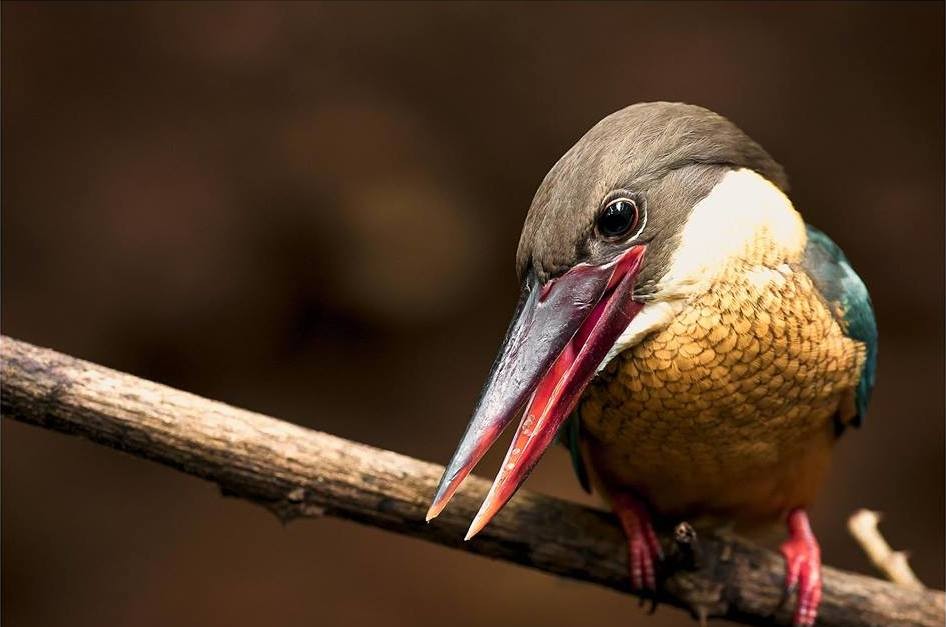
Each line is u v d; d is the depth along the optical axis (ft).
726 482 18.22
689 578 17.83
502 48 41.01
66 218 39.63
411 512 16.85
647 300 16.61
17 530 37.17
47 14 40.34
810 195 39.55
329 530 38.09
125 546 37.35
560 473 37.63
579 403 17.81
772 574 18.02
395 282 40.63
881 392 38.60
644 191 16.56
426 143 41.01
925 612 17.93
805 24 40.37
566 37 40.91
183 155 40.34
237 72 40.78
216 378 40.19
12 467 38.27
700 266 16.58
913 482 37.50
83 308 39.32
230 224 40.27
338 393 40.75
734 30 40.47
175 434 16.17
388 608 35.78
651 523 18.52
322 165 40.42
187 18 40.78
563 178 16.66
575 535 17.75
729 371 16.83
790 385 17.13
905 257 39.19
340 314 40.93
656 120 17.06
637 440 17.66
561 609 35.83
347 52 40.98
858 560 36.35
